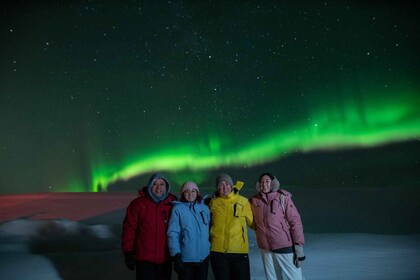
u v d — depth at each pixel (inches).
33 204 499.8
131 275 189.0
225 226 143.9
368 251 219.5
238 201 146.8
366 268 186.1
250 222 149.6
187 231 140.6
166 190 149.9
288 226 149.0
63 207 468.1
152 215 145.9
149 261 143.4
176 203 144.9
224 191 146.5
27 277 185.2
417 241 244.1
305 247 234.5
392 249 223.5
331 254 214.7
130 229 147.4
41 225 287.0
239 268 142.8
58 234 276.2
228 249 141.8
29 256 221.5
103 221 367.2
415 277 170.2
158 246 144.3
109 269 197.2
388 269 183.5
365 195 504.7
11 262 209.3
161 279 146.7
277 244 146.6
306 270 185.6
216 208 146.6
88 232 281.0
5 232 275.7
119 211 423.2
